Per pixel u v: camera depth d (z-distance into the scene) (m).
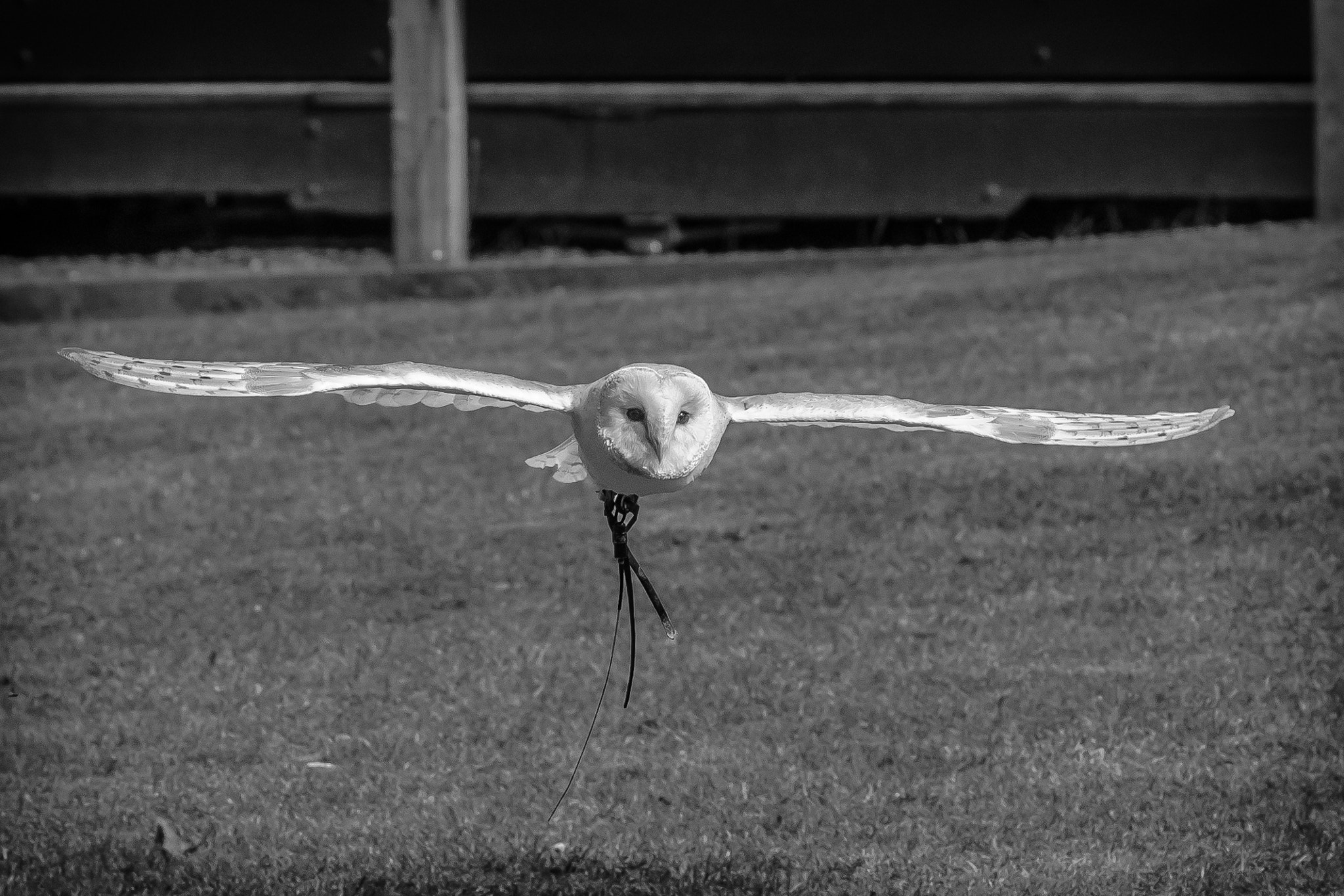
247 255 24.53
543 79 23.55
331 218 25.48
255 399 17.64
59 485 15.51
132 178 23.66
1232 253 19.48
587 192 23.38
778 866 8.87
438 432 16.36
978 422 6.83
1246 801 9.40
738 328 18.52
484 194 23.42
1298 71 22.97
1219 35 23.02
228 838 9.42
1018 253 21.12
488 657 11.80
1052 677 11.01
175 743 10.77
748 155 23.20
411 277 21.05
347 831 9.45
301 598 13.00
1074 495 13.75
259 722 11.03
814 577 12.77
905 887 8.63
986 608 12.09
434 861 9.04
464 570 13.32
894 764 10.05
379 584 13.16
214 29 23.67
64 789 10.19
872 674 11.21
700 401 6.50
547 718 10.85
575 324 19.17
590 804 9.73
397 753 10.50
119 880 8.91
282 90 23.50
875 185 23.09
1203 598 11.95
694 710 10.87
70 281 21.27
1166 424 6.97
